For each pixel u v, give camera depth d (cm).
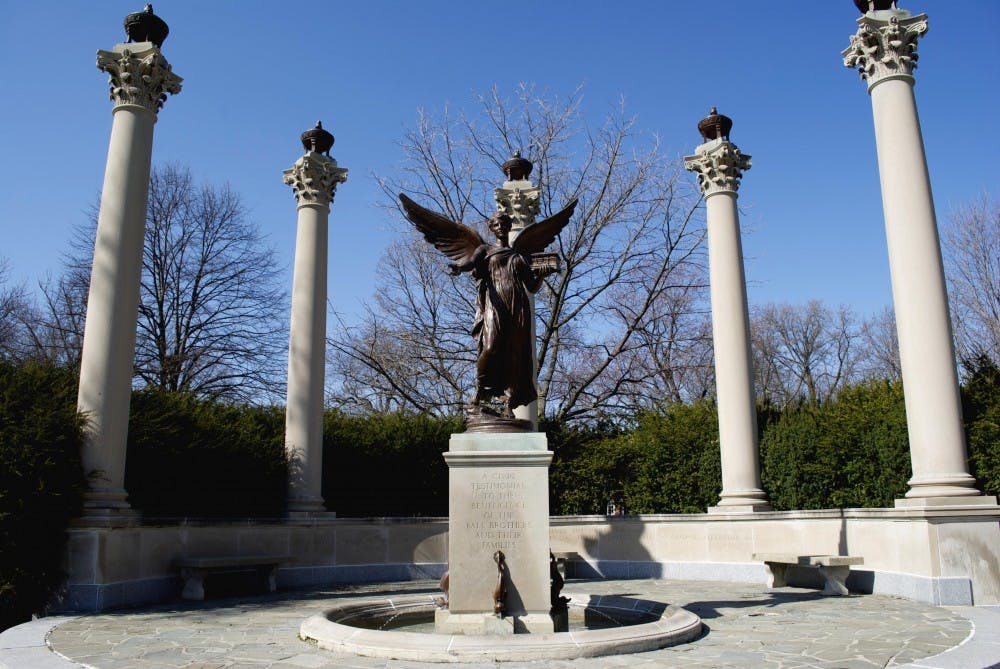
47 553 1110
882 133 1282
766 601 1170
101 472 1202
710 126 1731
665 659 707
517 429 899
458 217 3003
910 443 1199
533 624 816
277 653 763
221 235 3319
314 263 1716
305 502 1614
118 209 1305
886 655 723
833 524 1377
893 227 1245
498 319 922
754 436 1592
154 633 905
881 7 1357
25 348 3391
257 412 1817
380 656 724
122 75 1348
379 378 3152
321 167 1747
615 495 1983
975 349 3144
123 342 1268
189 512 1491
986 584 1096
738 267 1648
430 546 1728
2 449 1067
